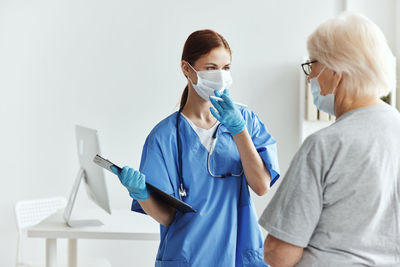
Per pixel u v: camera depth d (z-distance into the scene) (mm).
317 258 1007
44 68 3080
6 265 3125
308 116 2865
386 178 962
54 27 3066
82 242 3131
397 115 1017
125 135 3092
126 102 3080
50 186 3125
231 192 1568
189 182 1549
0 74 3080
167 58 3062
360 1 2977
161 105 3076
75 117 3094
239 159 1605
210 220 1525
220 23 3047
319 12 3033
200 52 1550
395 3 2932
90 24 3061
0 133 3102
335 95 1060
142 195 1489
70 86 3084
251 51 3047
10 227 3121
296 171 1018
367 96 1025
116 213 2430
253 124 1688
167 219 1585
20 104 3094
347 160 967
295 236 996
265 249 1082
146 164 1554
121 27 3055
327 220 999
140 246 3141
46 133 3105
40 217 2875
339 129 991
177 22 3049
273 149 1657
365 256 974
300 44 3039
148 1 3049
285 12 3037
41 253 3133
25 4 3064
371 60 989
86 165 2234
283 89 3051
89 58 3072
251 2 3037
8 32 3066
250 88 3057
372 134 974
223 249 1518
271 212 1047
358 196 964
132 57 3062
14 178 3115
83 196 3111
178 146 1581
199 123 1620
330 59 1018
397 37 2902
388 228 974
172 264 1496
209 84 1548
